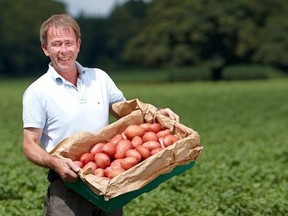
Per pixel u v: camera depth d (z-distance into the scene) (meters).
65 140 7.68
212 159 19.81
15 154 21.98
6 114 43.47
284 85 77.19
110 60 164.00
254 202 13.03
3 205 13.22
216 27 100.31
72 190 7.76
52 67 7.91
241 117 37.97
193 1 100.62
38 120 7.82
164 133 7.89
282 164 18.41
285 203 13.01
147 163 7.27
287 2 104.88
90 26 163.75
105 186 7.14
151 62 103.06
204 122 35.00
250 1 101.25
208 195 14.02
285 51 103.38
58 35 7.71
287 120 35.94
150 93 67.44
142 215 12.48
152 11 105.06
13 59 144.12
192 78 103.62
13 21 144.00
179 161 7.52
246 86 77.62
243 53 100.88
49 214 7.90
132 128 7.85
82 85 7.95
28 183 15.38
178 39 101.12
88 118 7.91
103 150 7.62
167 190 14.80
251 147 23.25
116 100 8.30
